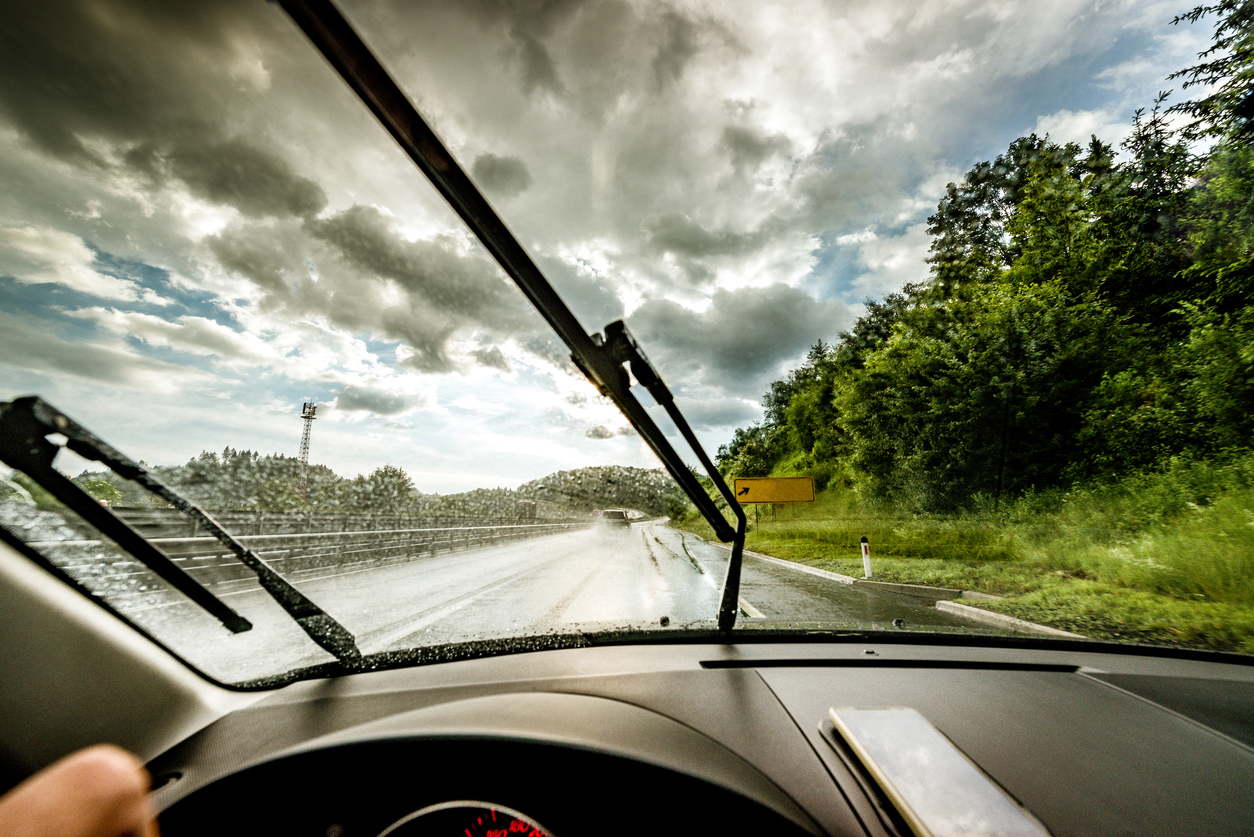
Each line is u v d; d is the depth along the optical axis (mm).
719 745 1152
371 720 1230
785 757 1114
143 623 1159
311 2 605
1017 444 13781
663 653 1733
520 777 1099
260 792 1058
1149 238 15430
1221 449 9109
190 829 1006
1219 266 9711
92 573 1070
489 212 843
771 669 1586
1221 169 10055
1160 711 1362
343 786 1095
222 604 1146
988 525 13016
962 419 14469
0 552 987
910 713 1133
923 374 15844
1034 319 13461
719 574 10859
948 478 15383
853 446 20922
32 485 928
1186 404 10109
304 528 9117
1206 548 6699
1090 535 9484
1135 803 999
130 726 1078
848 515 23734
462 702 1323
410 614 5891
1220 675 1653
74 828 342
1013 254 25953
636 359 1083
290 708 1306
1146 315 14227
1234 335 8906
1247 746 1197
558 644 1796
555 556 15617
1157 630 5258
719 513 1683
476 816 1072
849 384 19969
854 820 947
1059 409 12992
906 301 32625
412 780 1104
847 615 6465
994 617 6402
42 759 965
